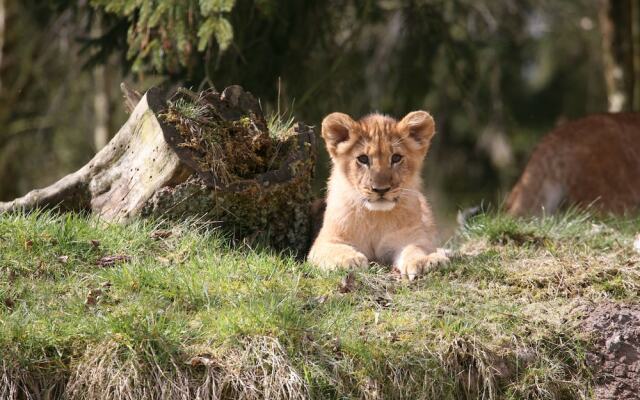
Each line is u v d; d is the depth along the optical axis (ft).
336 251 36.17
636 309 33.19
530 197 55.26
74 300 31.78
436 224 42.93
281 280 33.68
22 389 29.12
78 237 35.27
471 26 81.92
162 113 36.70
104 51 56.90
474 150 96.12
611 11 70.49
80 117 86.69
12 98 77.51
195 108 37.40
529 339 31.83
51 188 38.63
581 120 56.70
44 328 30.22
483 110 83.46
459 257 36.96
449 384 30.45
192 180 36.40
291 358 29.73
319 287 33.68
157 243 35.94
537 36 94.27
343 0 60.70
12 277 33.09
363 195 37.11
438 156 95.86
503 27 87.86
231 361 29.63
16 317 30.42
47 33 78.18
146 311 30.94
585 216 44.86
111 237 35.63
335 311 31.96
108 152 38.37
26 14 76.33
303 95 57.98
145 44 49.83
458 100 82.53
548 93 98.17
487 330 31.91
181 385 29.17
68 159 84.84
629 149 55.57
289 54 57.36
